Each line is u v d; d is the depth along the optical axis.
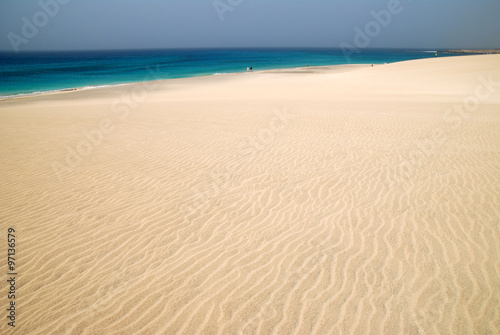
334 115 12.84
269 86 28.61
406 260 3.93
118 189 6.23
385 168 7.04
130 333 2.99
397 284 3.53
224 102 17.42
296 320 3.10
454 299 3.28
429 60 35.22
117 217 5.17
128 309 3.29
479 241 4.23
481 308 3.15
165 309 3.28
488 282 3.50
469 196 5.55
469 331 2.91
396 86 23.42
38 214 5.28
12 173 7.09
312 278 3.68
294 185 6.28
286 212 5.24
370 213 5.11
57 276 3.81
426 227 4.63
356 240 4.39
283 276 3.73
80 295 3.50
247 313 3.20
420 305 3.23
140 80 43.75
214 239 4.54
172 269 3.91
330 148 8.58
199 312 3.23
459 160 7.37
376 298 3.34
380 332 2.93
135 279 3.74
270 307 3.27
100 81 42.84
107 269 3.93
